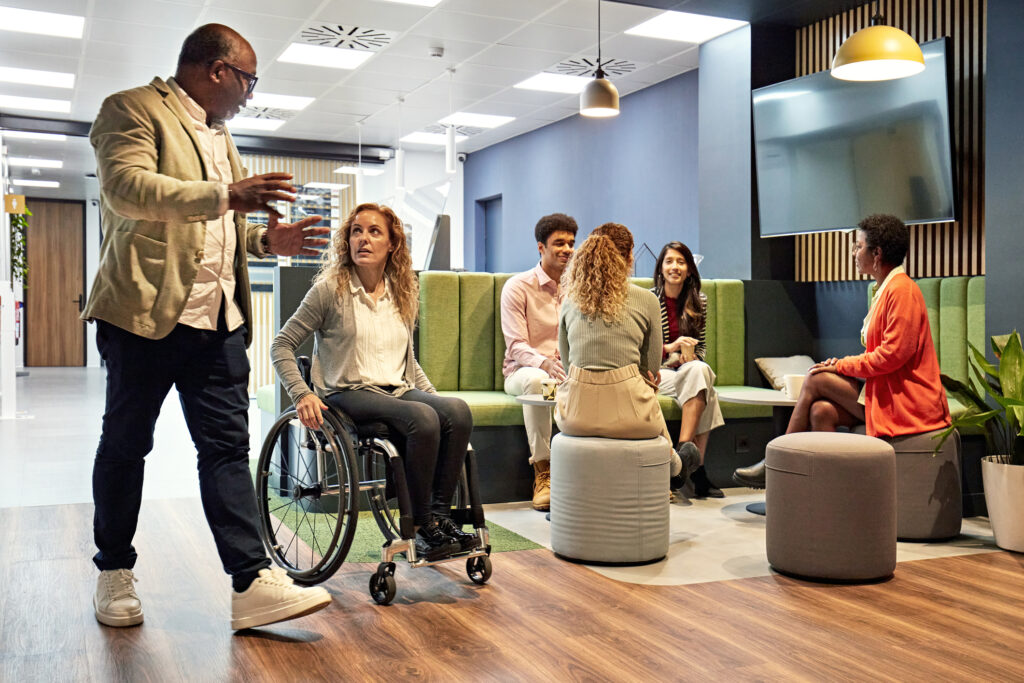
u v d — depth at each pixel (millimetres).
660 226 8352
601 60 7594
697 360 4289
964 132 4793
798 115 5363
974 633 2365
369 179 11602
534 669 2086
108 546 2396
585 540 3068
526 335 4301
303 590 2311
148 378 2283
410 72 7961
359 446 2738
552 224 4219
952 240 4898
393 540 2635
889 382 3508
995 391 3617
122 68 7629
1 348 7465
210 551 3146
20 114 9289
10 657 2135
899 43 3758
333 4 6207
